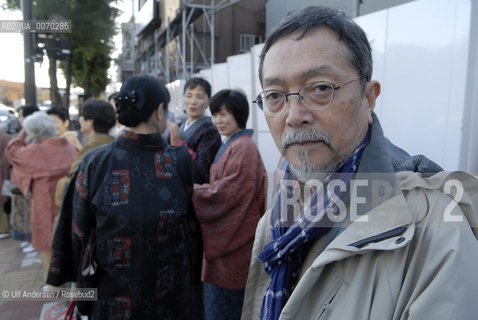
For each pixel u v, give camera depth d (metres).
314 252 0.72
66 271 1.45
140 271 1.24
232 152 1.83
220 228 1.76
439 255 0.53
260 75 0.77
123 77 9.52
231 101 1.90
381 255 0.57
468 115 1.54
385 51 1.86
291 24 0.66
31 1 4.38
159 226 1.28
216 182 1.76
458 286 0.50
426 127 1.68
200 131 2.31
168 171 1.36
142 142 1.33
